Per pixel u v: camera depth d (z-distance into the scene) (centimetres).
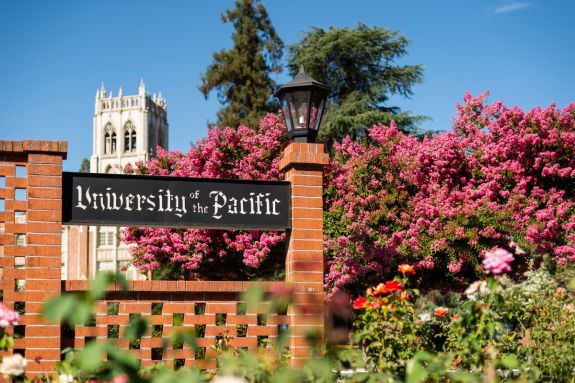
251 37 3856
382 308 576
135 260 1384
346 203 1278
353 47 3209
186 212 652
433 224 1220
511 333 684
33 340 590
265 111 3728
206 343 641
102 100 8388
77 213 626
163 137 8969
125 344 621
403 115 2984
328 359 414
